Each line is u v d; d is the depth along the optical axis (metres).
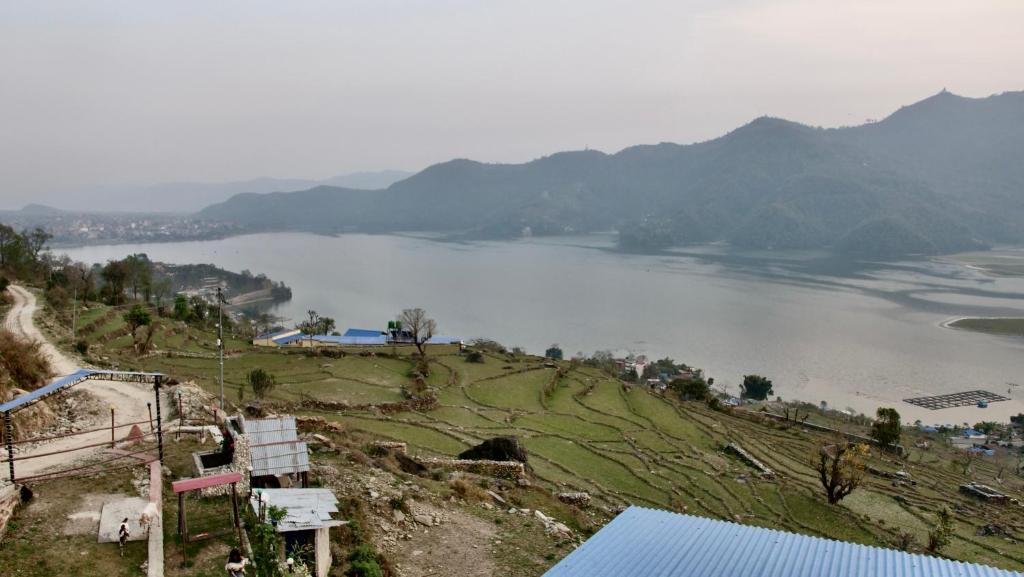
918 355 183.12
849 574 21.30
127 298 111.44
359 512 26.75
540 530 29.72
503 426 59.25
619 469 53.62
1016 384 155.12
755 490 55.03
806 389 153.62
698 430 73.50
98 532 20.12
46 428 30.42
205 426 30.34
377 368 75.75
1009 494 71.12
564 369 94.50
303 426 40.78
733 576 21.12
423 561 25.45
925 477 72.75
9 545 18.78
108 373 24.62
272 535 19.19
